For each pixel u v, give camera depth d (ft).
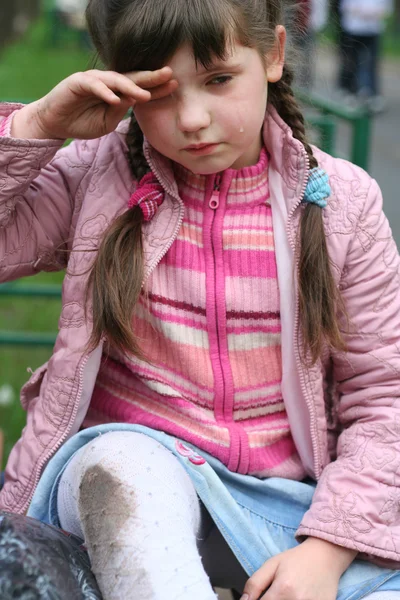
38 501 6.66
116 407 6.96
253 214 6.95
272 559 6.21
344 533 6.30
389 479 6.54
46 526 5.94
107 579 5.54
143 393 6.93
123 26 6.22
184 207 6.85
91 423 7.05
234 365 6.86
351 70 14.94
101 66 7.04
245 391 6.87
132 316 6.68
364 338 6.97
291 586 5.98
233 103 6.28
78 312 6.77
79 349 6.70
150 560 5.47
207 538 6.84
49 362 6.98
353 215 6.98
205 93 6.24
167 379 6.83
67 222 7.20
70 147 7.47
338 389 7.25
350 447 6.76
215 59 6.11
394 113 46.01
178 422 6.75
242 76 6.30
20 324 18.02
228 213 6.91
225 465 6.79
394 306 6.98
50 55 72.64
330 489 6.53
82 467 6.17
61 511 6.52
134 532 5.61
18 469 6.88
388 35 103.76
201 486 6.34
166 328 6.77
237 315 6.81
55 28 83.25
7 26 74.43
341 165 7.28
